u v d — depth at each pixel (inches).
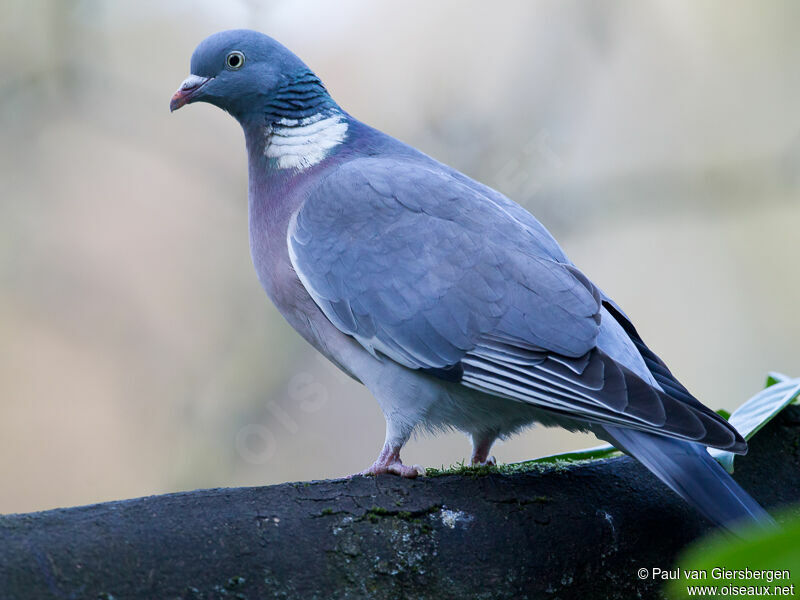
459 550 210.1
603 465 235.0
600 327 242.4
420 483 218.5
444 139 479.2
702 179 486.6
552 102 483.2
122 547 188.1
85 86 476.7
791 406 251.3
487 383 240.7
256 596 193.8
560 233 474.6
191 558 191.5
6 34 473.1
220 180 495.5
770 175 486.0
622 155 506.3
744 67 523.5
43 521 188.7
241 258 503.8
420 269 251.6
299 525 202.7
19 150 481.4
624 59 511.8
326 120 293.6
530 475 227.1
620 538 220.1
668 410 213.9
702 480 206.8
